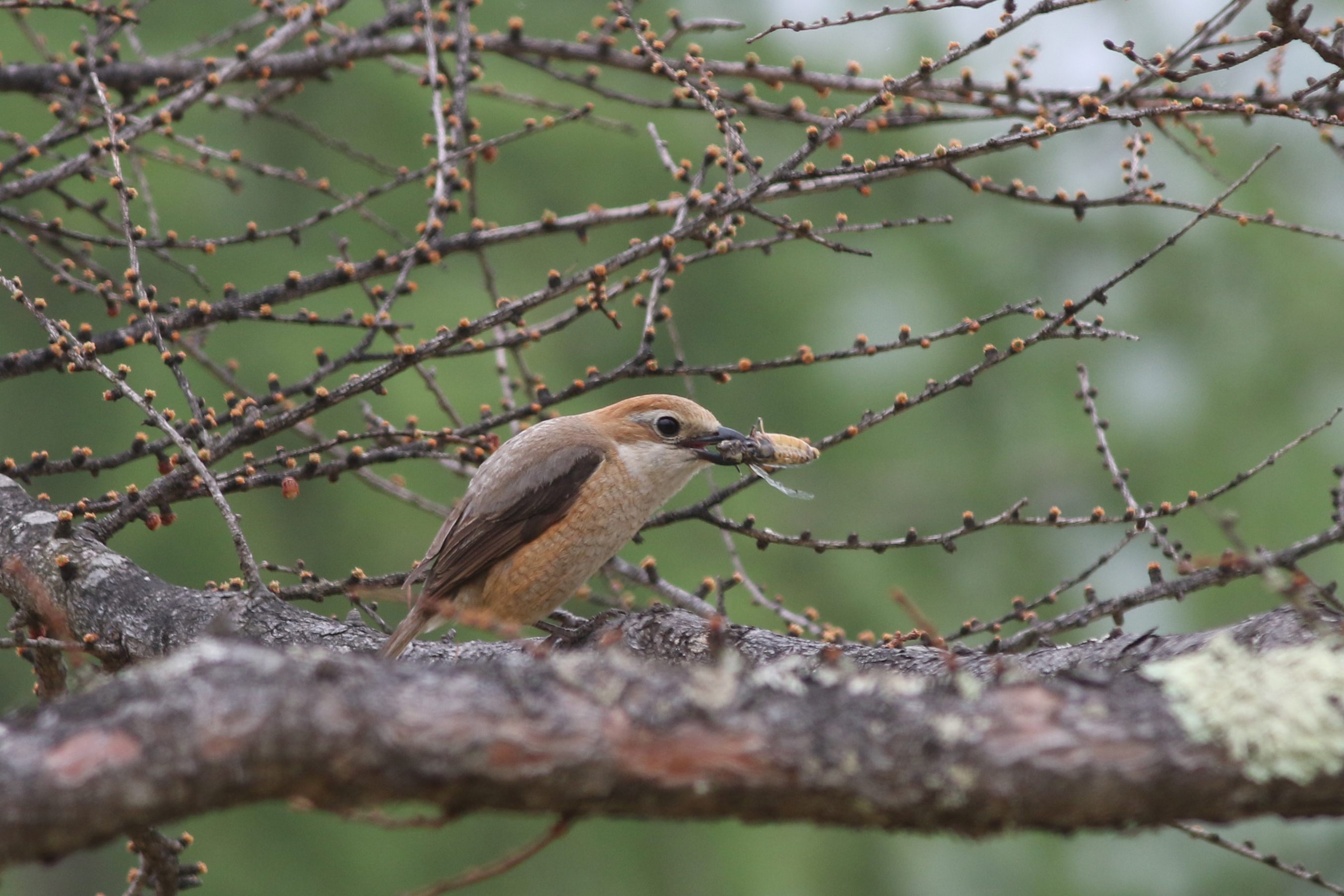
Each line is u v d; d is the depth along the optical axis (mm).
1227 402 15805
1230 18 8406
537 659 4242
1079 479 15688
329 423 14602
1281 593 4086
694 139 17141
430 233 8586
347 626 7281
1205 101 7789
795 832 14180
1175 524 15234
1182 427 15758
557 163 16656
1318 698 3828
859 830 3973
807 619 8133
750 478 8352
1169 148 16328
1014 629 14797
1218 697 3863
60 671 6867
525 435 9258
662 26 16109
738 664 4109
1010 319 16531
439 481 15398
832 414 16141
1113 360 16344
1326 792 3791
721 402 16344
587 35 9867
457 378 15078
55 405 14539
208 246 8742
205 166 11016
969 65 15352
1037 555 15461
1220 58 6953
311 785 3734
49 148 8812
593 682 3920
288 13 9953
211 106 10508
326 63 10234
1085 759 3795
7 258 14578
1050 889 14000
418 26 10219
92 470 7855
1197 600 14609
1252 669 3922
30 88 10086
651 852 13859
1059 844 14219
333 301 15266
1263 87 8523
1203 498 6875
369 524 14867
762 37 7359
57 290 14828
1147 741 3822
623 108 16984
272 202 15781
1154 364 16250
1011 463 15906
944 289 16672
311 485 14852
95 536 7469
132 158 10078
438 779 3744
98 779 3568
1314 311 15969
